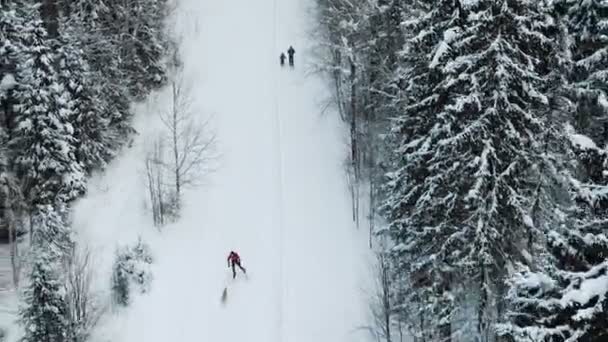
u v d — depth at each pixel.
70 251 36.00
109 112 44.78
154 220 41.00
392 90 40.62
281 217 42.34
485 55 25.61
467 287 29.80
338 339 34.56
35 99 38.69
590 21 25.80
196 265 39.12
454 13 27.42
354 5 47.97
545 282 16.03
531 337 15.59
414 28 29.97
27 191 39.59
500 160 26.47
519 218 26.66
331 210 42.62
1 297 36.69
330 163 46.22
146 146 46.34
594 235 15.81
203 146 46.38
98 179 43.31
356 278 37.69
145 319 35.72
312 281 37.94
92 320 34.34
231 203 43.38
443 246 28.31
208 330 35.50
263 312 36.31
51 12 47.91
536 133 27.78
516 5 26.16
